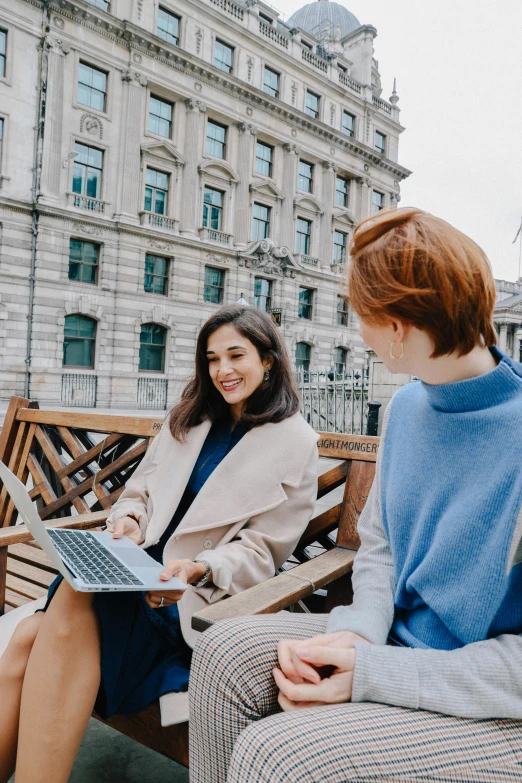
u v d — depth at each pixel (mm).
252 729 856
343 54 29875
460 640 989
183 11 21297
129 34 19391
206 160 22125
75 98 18766
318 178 26969
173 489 1770
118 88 19734
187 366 22469
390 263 938
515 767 843
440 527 1014
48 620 1190
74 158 19062
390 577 1196
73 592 1190
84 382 19828
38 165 18031
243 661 992
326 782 777
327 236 27234
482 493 952
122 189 20047
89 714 1188
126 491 1917
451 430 1032
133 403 20875
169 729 1270
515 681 857
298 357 26703
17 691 1215
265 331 1746
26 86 17797
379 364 8156
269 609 1230
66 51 18312
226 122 23141
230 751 974
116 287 20234
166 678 1325
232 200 23500
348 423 9273
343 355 29156
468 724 876
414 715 882
